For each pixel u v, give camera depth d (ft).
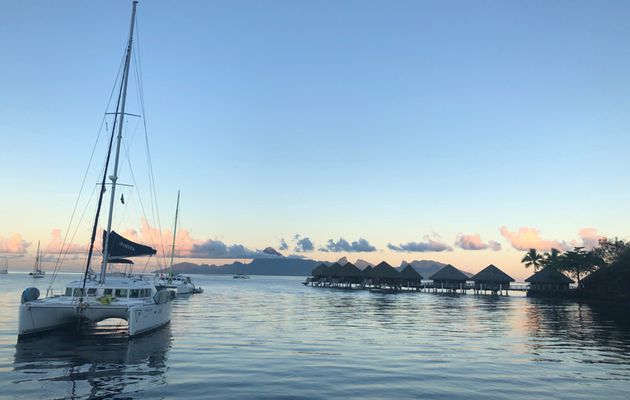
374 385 45.42
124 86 88.69
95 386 42.73
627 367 56.59
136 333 69.92
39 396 39.04
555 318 131.75
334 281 401.49
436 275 324.60
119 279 85.15
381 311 141.49
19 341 64.95
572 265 304.30
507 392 44.04
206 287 372.58
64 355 56.90
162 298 80.69
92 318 73.41
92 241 82.94
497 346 72.54
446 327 98.73
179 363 53.62
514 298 273.75
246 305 157.17
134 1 90.79
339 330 88.69
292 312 129.59
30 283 328.08
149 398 39.27
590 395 43.47
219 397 40.01
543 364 57.93
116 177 86.22
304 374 49.34
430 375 50.34
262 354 60.54
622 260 241.35
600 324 114.11
